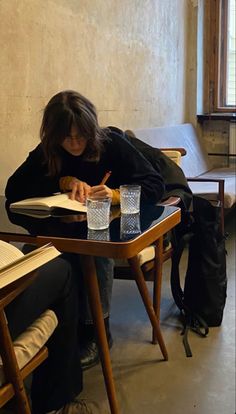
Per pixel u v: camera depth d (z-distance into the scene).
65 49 2.89
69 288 1.48
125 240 1.36
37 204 1.71
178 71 4.75
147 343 2.21
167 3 4.37
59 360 1.52
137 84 3.91
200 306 2.34
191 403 1.76
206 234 2.33
